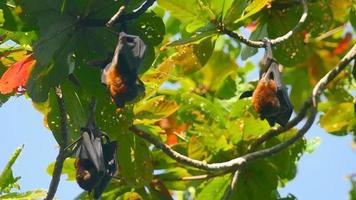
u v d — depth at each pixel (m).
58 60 10.52
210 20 12.38
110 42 10.62
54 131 11.45
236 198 14.01
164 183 14.05
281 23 13.70
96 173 10.48
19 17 10.98
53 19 10.35
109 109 12.02
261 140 13.88
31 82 10.56
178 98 14.70
